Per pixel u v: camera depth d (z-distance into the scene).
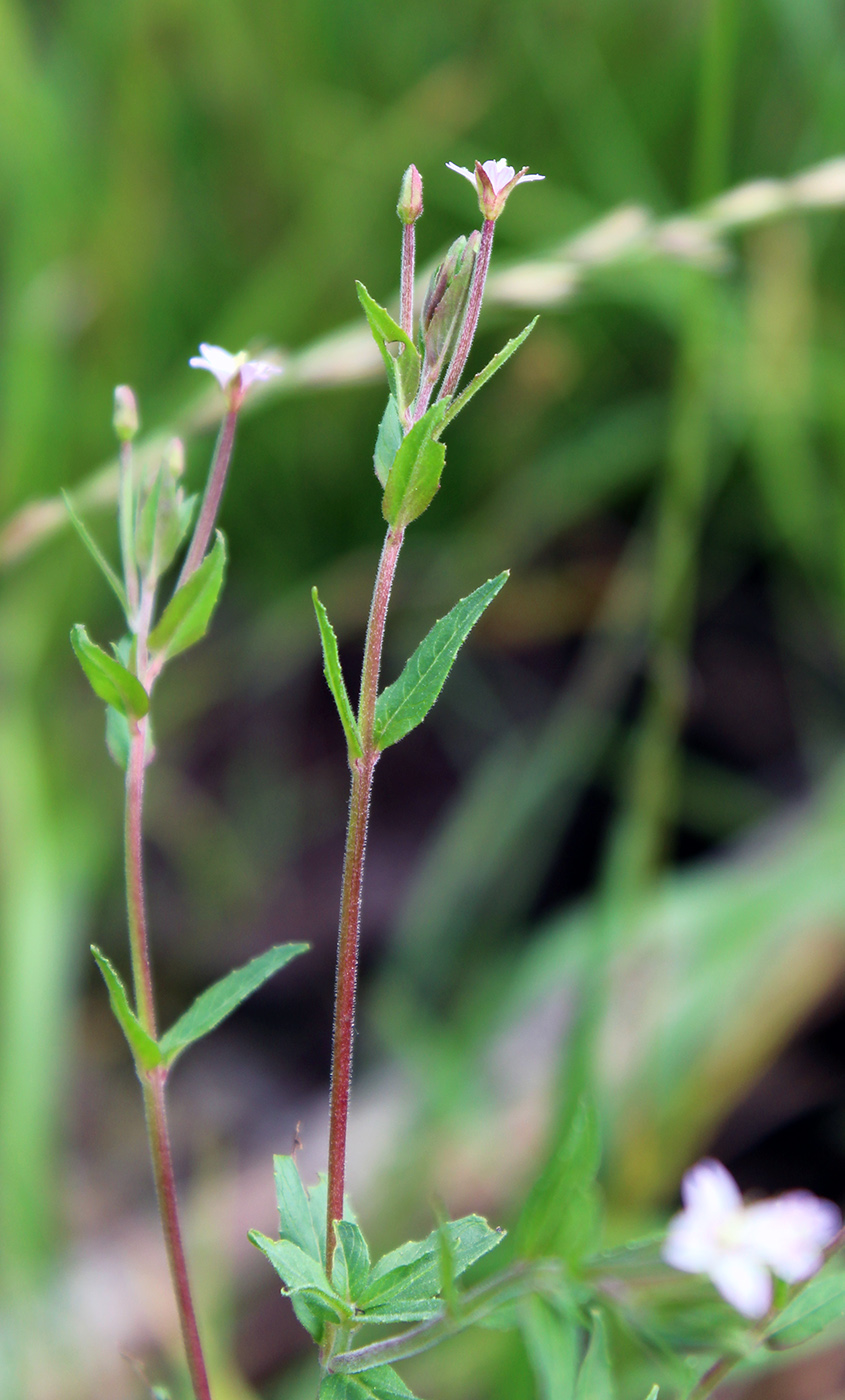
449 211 1.02
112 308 1.00
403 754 1.04
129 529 0.43
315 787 1.03
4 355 0.96
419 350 0.42
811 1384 0.63
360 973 0.94
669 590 0.76
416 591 1.04
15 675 0.90
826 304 1.02
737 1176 0.77
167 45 1.03
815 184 0.64
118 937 0.95
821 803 0.87
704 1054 0.72
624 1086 0.69
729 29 0.69
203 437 0.99
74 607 0.97
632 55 1.09
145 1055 0.42
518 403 1.01
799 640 1.02
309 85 1.07
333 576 1.04
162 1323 0.62
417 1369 0.60
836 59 0.92
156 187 1.03
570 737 0.93
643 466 1.02
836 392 0.89
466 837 0.91
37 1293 0.63
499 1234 0.42
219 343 0.97
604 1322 0.40
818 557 0.94
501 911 0.94
